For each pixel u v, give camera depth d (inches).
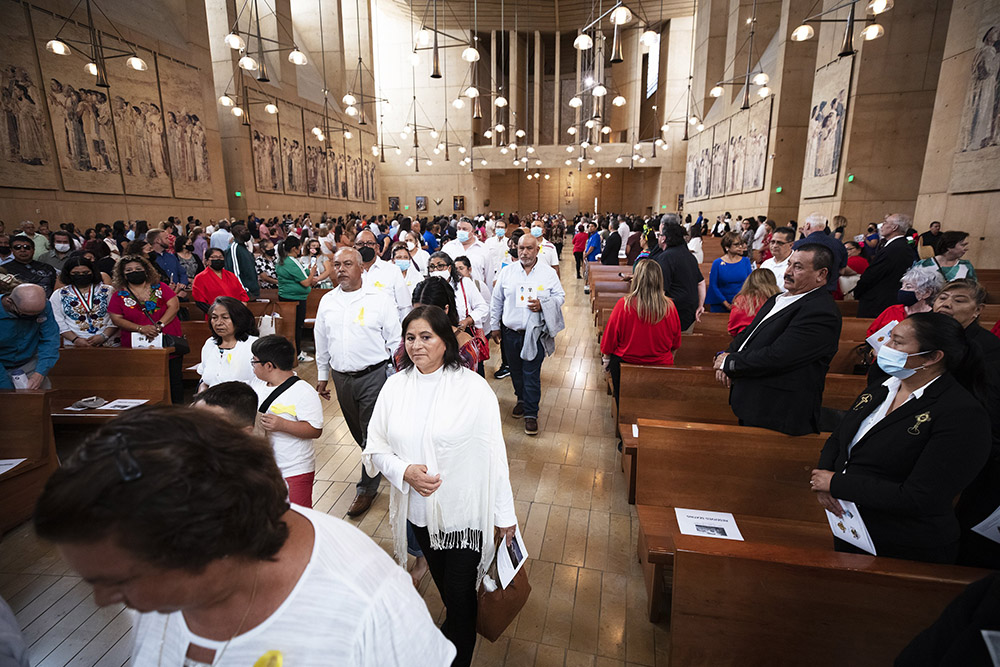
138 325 167.6
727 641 70.0
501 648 86.9
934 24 422.3
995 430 74.8
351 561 29.7
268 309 236.4
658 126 1116.5
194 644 27.6
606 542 115.8
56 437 163.8
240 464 22.9
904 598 63.6
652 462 102.9
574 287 498.9
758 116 640.4
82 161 427.8
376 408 74.4
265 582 26.7
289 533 28.5
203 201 572.7
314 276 313.6
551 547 114.0
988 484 75.6
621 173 1327.5
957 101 342.6
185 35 545.6
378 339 120.9
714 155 804.6
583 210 1363.2
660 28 1058.7
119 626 91.0
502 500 70.9
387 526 121.7
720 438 100.5
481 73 1183.6
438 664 30.7
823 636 66.9
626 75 1141.1
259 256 317.7
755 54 698.2
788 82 578.9
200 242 417.1
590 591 100.5
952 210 346.6
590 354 269.6
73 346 164.6
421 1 961.5
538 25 1059.3
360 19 967.6
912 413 65.4
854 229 471.2
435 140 1134.4
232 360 113.4
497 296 176.9
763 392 98.7
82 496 18.4
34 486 121.9
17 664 34.4
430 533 69.5
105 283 184.2
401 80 1123.9
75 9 417.4
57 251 294.4
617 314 143.2
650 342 140.3
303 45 896.3
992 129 312.3
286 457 93.8
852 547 74.2
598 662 84.3
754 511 100.7
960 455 61.2
